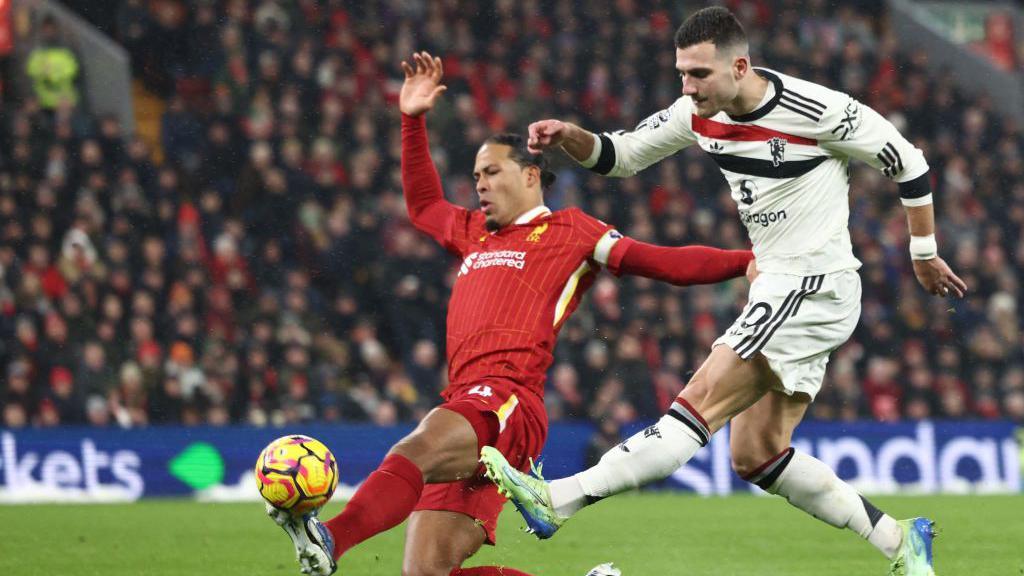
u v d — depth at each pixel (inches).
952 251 1405.0
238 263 1110.4
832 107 379.6
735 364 382.0
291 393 1027.3
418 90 428.8
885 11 1838.1
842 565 573.3
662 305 1152.2
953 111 1636.3
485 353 384.8
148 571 531.2
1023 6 2055.9
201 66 1316.4
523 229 398.3
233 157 1214.9
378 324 1159.0
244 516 778.2
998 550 626.8
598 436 1011.3
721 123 391.9
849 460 1029.2
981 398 1235.2
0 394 947.3
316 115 1290.6
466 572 381.1
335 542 335.3
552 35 1491.1
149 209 1106.7
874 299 1301.7
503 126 1387.8
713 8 377.7
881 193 1434.5
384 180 1238.9
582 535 695.7
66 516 767.1
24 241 1056.8
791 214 386.0
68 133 1119.0
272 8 1347.2
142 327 983.6
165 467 917.2
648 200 1326.3
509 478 357.7
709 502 924.0
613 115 1446.9
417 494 353.1
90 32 1307.8
